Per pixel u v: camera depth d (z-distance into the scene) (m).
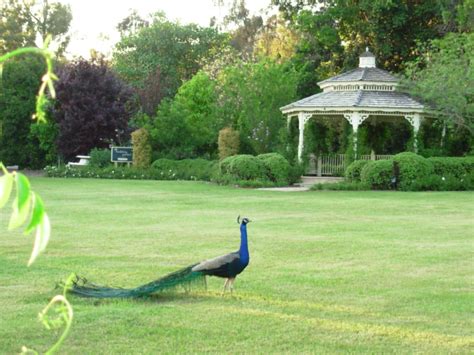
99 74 42.53
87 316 8.40
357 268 11.87
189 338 7.64
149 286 9.27
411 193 28.09
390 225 17.72
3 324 8.10
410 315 8.72
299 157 34.00
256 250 13.70
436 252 13.52
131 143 42.31
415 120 33.06
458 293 9.98
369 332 7.92
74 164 40.81
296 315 8.66
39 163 47.12
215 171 34.72
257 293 9.87
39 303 9.16
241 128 39.12
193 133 40.81
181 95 44.28
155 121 40.53
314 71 46.91
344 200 24.83
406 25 44.19
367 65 36.44
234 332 7.89
